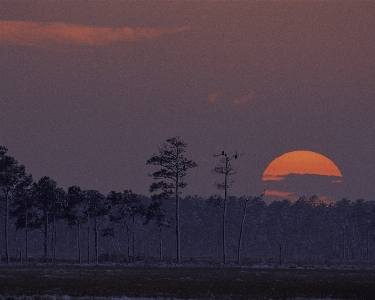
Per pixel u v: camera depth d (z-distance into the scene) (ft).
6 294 615.57
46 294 621.72
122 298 589.32
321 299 609.42
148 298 596.29
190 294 639.76
